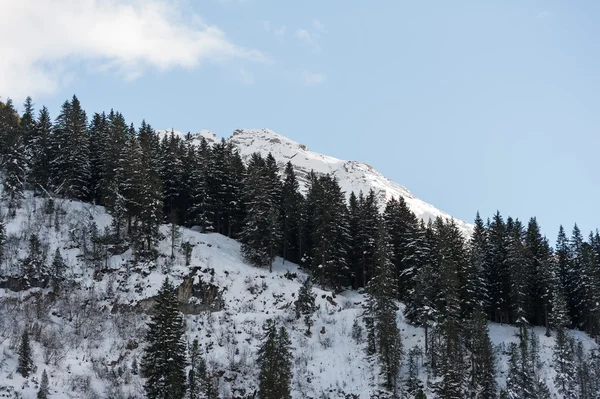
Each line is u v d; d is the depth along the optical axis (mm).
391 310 63875
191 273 71062
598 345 71625
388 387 57094
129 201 76375
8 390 46250
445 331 62500
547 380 61062
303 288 67625
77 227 74812
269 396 48500
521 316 72125
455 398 52781
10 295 60688
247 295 71500
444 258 70500
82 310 60875
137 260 71562
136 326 60656
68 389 48844
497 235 84188
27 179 83812
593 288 75375
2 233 65562
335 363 60250
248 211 84125
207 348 58531
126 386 51500
